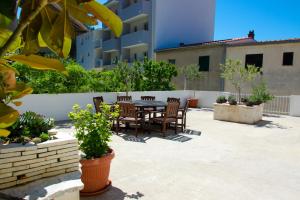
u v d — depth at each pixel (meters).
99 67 28.80
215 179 4.70
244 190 4.28
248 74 12.73
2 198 2.60
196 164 5.51
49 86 10.41
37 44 1.03
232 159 5.95
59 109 10.32
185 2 23.14
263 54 15.06
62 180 3.01
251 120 10.89
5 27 0.96
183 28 23.19
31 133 3.28
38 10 0.90
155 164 5.42
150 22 21.91
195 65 16.44
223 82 16.72
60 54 1.00
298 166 5.57
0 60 1.01
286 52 14.27
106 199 3.75
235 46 15.98
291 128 10.03
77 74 11.59
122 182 4.42
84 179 3.74
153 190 4.14
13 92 1.12
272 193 4.20
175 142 7.41
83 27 1.25
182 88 19.55
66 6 0.97
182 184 4.42
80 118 3.93
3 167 2.70
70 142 3.26
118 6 26.19
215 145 7.20
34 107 9.55
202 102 16.48
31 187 2.79
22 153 2.83
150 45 21.95
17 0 0.96
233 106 11.33
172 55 19.91
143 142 7.31
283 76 14.47
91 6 1.03
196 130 9.28
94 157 3.80
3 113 0.95
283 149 6.96
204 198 3.93
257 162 5.79
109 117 4.22
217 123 10.88
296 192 4.26
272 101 14.45
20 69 8.91
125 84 14.09
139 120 8.51
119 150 6.43
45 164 3.03
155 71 15.68
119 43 25.66
